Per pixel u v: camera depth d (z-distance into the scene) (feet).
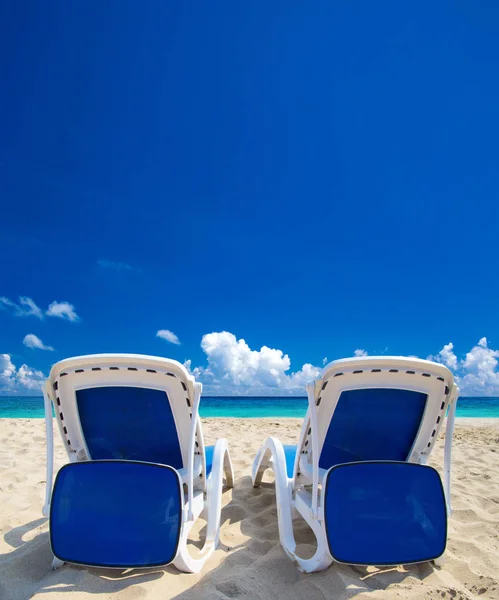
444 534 7.36
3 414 59.26
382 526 7.14
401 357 7.41
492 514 11.43
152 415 8.06
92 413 8.01
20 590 6.85
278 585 7.20
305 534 9.64
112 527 7.05
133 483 7.14
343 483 7.19
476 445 22.89
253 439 23.62
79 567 7.49
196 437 8.55
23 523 10.04
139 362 7.47
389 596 6.73
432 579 7.51
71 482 7.17
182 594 6.73
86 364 7.49
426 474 7.43
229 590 6.89
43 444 20.35
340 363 7.38
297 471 8.95
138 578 7.16
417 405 8.05
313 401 7.62
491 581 7.48
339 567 7.66
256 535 9.65
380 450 8.39
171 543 7.02
